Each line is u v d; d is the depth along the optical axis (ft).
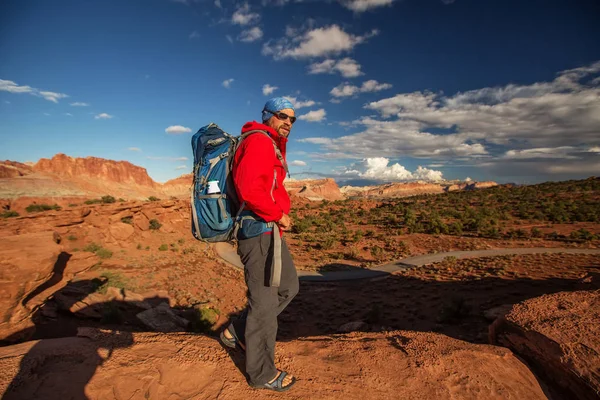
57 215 122.21
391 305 87.86
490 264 122.42
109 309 59.67
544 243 164.35
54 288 46.16
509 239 176.86
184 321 65.31
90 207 146.51
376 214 310.24
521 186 520.01
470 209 295.89
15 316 37.29
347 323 74.64
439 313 77.20
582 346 9.07
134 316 64.54
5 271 36.04
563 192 400.67
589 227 200.44
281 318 82.48
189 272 108.27
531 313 11.19
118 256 114.73
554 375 9.24
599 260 120.57
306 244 184.34
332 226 228.63
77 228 125.08
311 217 284.20
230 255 141.28
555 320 10.46
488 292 89.40
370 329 71.41
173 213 193.67
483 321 67.41
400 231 205.77
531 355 10.08
